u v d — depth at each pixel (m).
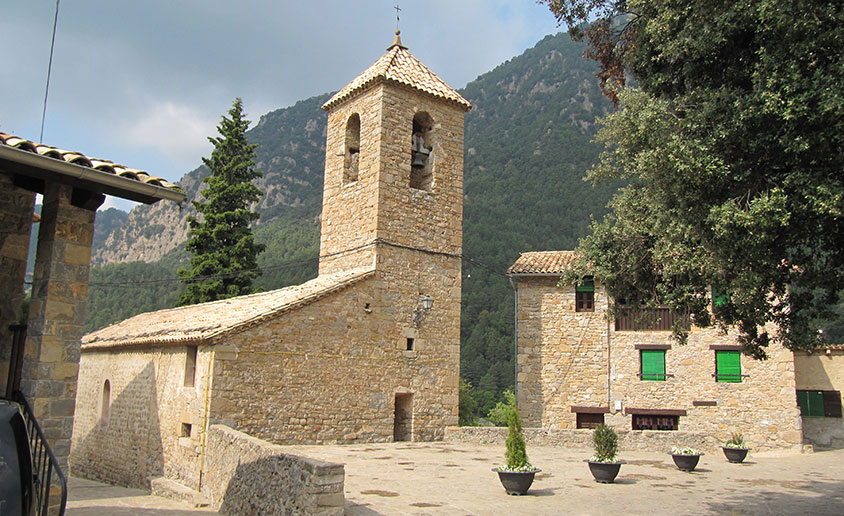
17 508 6.16
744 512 12.02
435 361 22.05
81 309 10.23
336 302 19.69
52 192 10.30
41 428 9.61
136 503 14.53
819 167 8.04
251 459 12.02
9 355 11.19
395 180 22.03
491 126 147.38
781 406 23.42
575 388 25.02
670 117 9.67
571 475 15.82
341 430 19.23
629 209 11.86
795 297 9.83
